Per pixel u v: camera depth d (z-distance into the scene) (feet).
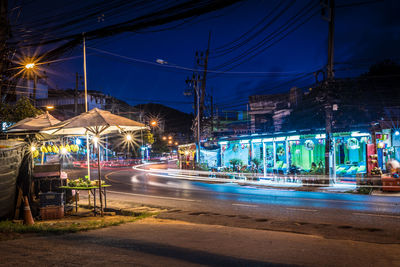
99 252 19.19
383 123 75.77
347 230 30.04
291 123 123.13
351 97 100.58
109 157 226.17
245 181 86.33
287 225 32.68
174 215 39.50
